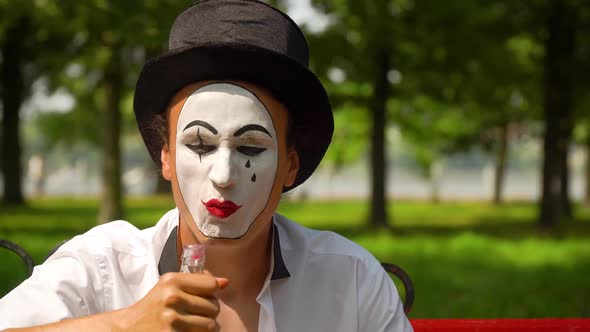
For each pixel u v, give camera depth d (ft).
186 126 6.04
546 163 47.32
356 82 45.55
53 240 33.04
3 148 59.88
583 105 53.36
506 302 22.54
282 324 6.68
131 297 6.55
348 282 6.92
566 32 45.78
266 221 6.24
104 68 37.40
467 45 43.65
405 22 42.39
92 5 30.53
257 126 6.04
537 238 41.37
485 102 50.47
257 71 6.03
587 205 83.05
